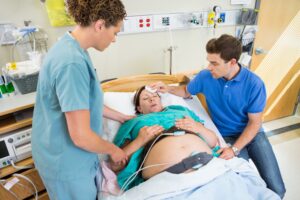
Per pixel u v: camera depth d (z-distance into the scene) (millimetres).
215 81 1520
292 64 2686
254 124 1458
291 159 2182
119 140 1467
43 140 1022
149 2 1899
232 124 1621
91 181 1140
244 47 2408
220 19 2178
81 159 1044
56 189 1098
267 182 1455
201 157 1168
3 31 1515
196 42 2229
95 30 864
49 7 1575
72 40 888
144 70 2133
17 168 1383
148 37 2014
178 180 1063
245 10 2248
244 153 1548
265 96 1416
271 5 2324
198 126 1438
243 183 1105
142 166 1305
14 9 1514
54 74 839
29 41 1622
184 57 2244
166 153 1257
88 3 799
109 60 1958
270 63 2594
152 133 1359
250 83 1401
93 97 983
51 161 1033
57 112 939
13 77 1382
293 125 2762
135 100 1665
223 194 1051
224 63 1320
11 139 1334
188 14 2064
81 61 852
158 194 1026
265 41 2471
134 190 1096
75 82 825
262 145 1519
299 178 1957
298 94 2896
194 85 1661
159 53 2121
